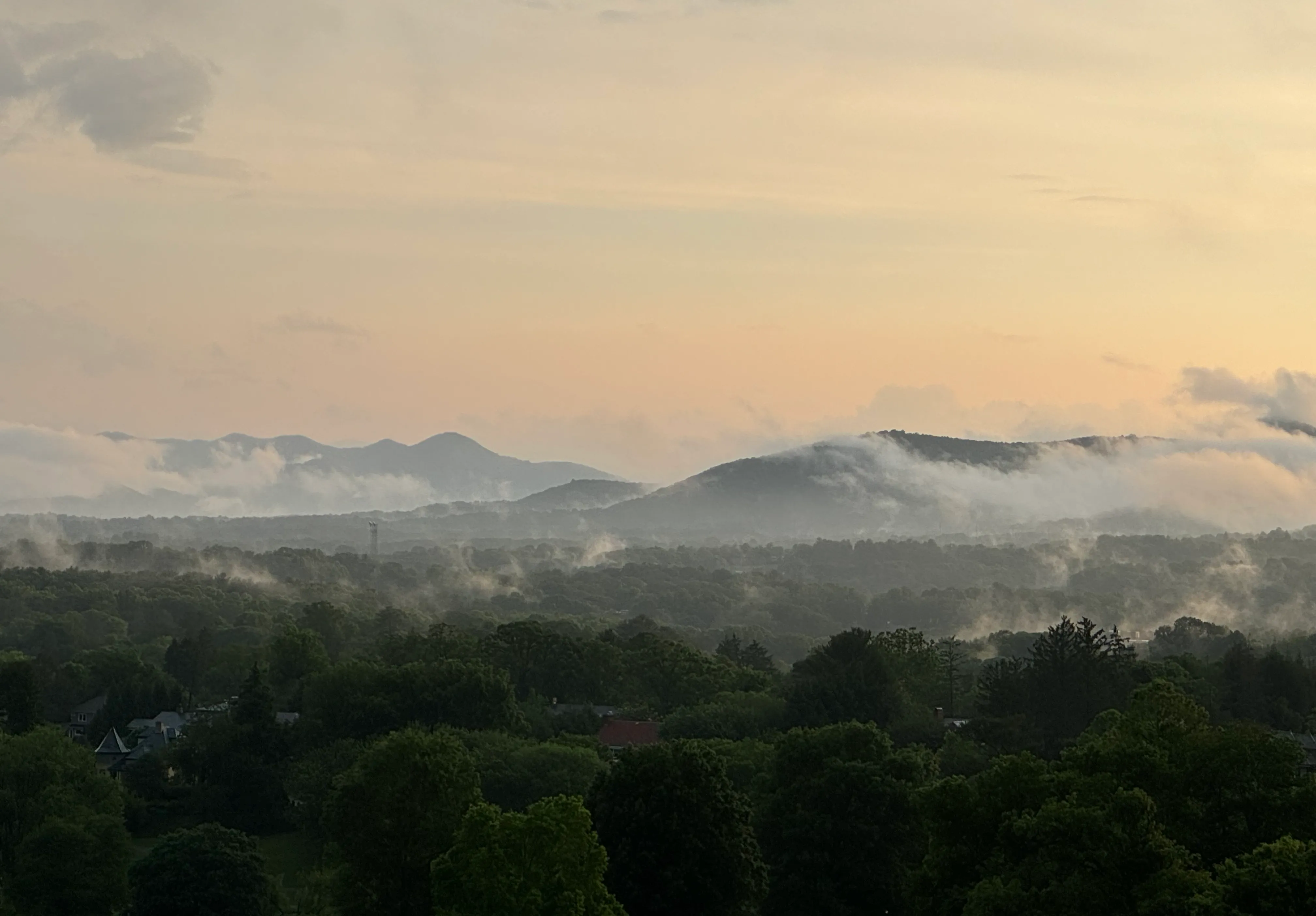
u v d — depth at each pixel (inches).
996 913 2488.9
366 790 3457.2
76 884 3850.9
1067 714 5438.0
